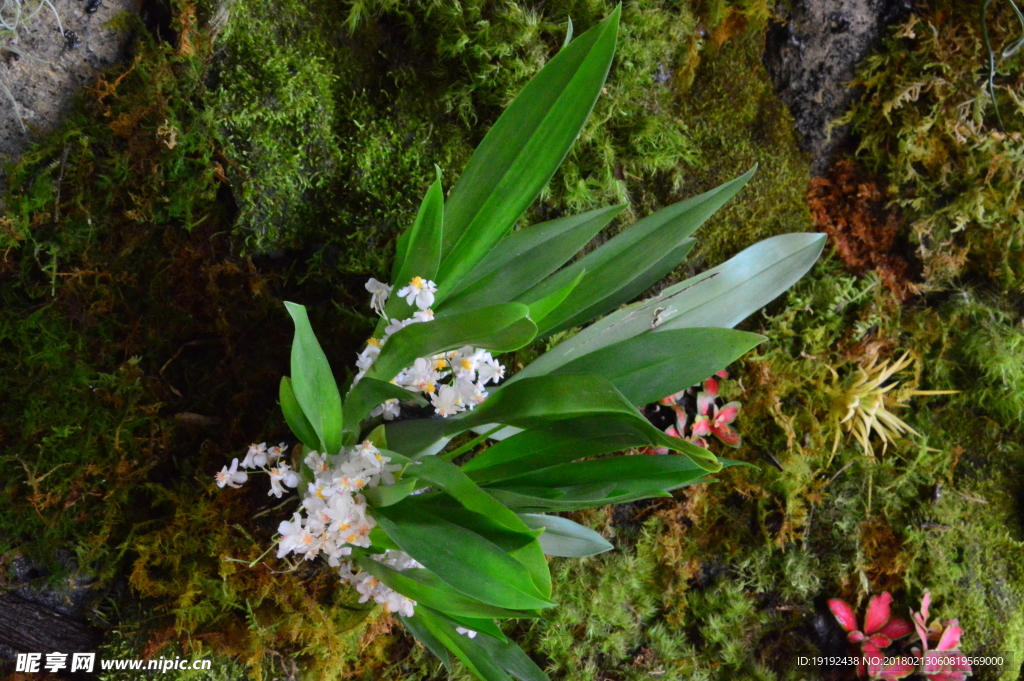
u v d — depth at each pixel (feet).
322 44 2.12
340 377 2.20
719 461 1.66
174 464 2.11
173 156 2.08
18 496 2.04
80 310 2.11
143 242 2.14
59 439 2.05
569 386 1.70
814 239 2.09
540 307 1.73
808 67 2.31
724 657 2.39
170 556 2.03
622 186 2.26
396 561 1.89
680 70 2.28
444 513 1.82
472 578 1.67
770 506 2.40
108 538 2.06
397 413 1.97
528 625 2.31
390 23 2.15
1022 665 2.51
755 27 2.28
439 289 1.88
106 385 2.08
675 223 1.92
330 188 2.15
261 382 2.16
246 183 2.10
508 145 1.80
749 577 2.40
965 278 2.43
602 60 1.75
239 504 2.06
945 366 2.44
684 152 2.29
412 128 2.17
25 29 2.03
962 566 2.43
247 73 2.09
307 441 1.85
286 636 2.08
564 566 2.32
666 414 2.36
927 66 2.28
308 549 1.83
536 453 1.88
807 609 2.42
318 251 2.16
